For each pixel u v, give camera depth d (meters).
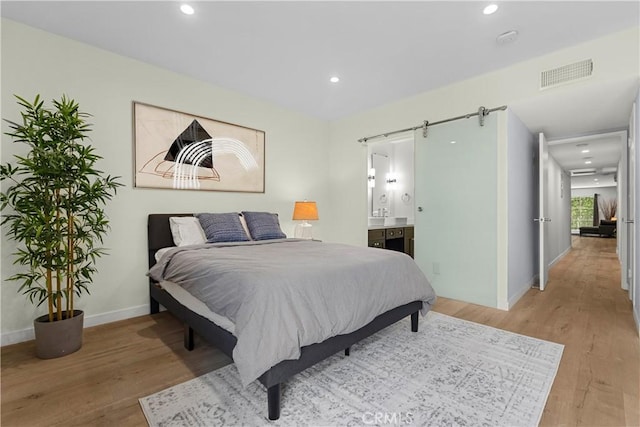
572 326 2.52
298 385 1.67
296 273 1.66
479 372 1.80
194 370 1.84
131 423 1.38
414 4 2.00
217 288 1.67
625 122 3.43
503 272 2.97
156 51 2.63
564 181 7.03
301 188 4.31
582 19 2.15
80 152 2.05
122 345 2.20
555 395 1.57
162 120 2.95
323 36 2.39
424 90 3.48
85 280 2.51
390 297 2.06
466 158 3.20
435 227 3.47
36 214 1.93
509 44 2.50
